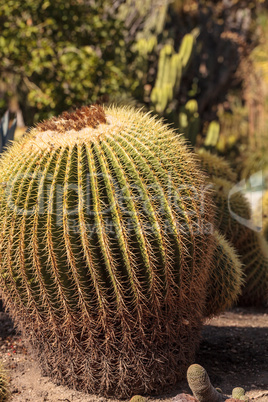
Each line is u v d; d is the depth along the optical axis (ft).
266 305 15.17
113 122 8.63
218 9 38.29
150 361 8.51
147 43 28.17
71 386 8.88
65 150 8.08
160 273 8.13
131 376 8.51
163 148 8.40
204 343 11.52
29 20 24.88
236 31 38.63
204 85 35.12
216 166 15.10
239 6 38.50
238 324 13.14
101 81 25.25
